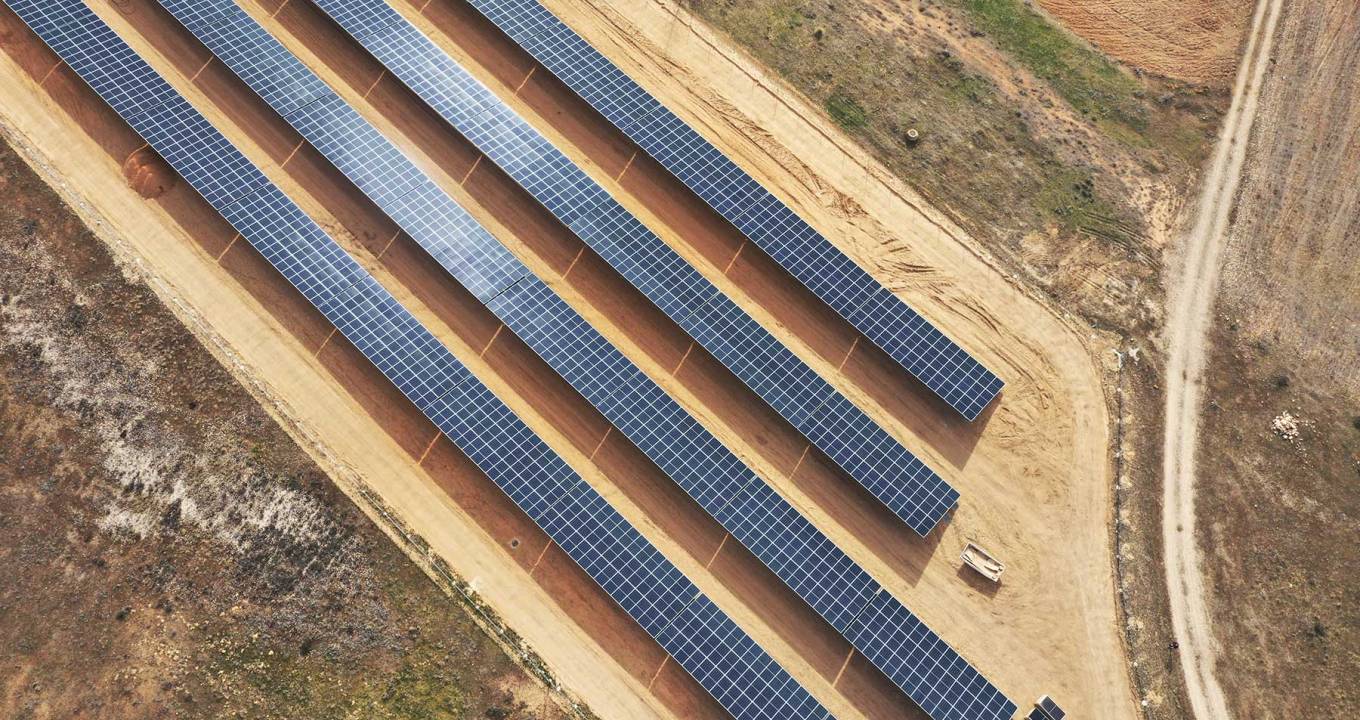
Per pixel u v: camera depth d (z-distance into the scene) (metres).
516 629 45.66
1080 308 55.12
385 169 53.41
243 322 49.81
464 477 48.31
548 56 58.03
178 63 56.50
